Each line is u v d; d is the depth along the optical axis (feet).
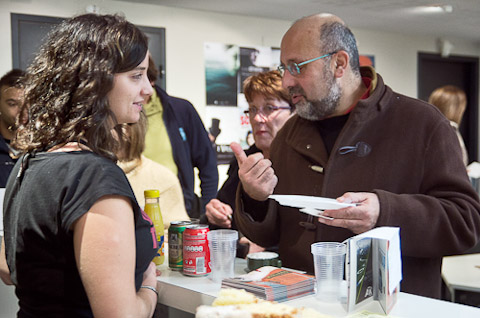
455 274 7.98
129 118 3.82
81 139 3.61
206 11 17.10
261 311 3.43
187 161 9.68
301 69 5.46
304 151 5.75
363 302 3.91
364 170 5.35
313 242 5.50
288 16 18.20
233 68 17.70
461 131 24.62
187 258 4.67
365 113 5.39
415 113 5.36
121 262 3.32
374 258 4.01
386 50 21.68
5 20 13.82
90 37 3.59
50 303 3.50
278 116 7.38
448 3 16.75
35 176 3.53
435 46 23.11
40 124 3.58
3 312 6.22
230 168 7.33
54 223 3.39
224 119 17.60
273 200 5.76
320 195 5.54
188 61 16.81
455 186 5.06
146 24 15.98
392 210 4.70
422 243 4.84
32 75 3.77
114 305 3.26
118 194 3.37
